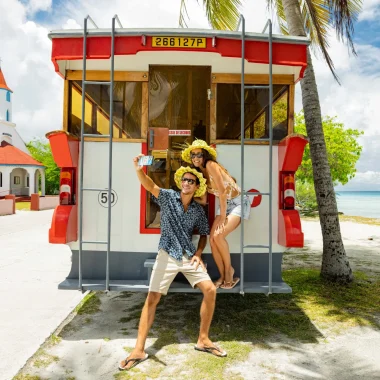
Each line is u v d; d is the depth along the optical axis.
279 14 8.15
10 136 31.48
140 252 3.85
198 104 4.11
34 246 8.93
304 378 2.97
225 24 7.75
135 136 3.96
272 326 4.02
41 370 3.08
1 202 17.08
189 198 3.37
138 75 3.94
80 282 3.55
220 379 2.93
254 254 3.89
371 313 4.41
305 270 6.55
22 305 4.68
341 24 6.11
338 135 21.66
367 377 2.99
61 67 3.86
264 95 4.03
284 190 3.73
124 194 3.84
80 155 3.56
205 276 3.32
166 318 4.23
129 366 3.09
